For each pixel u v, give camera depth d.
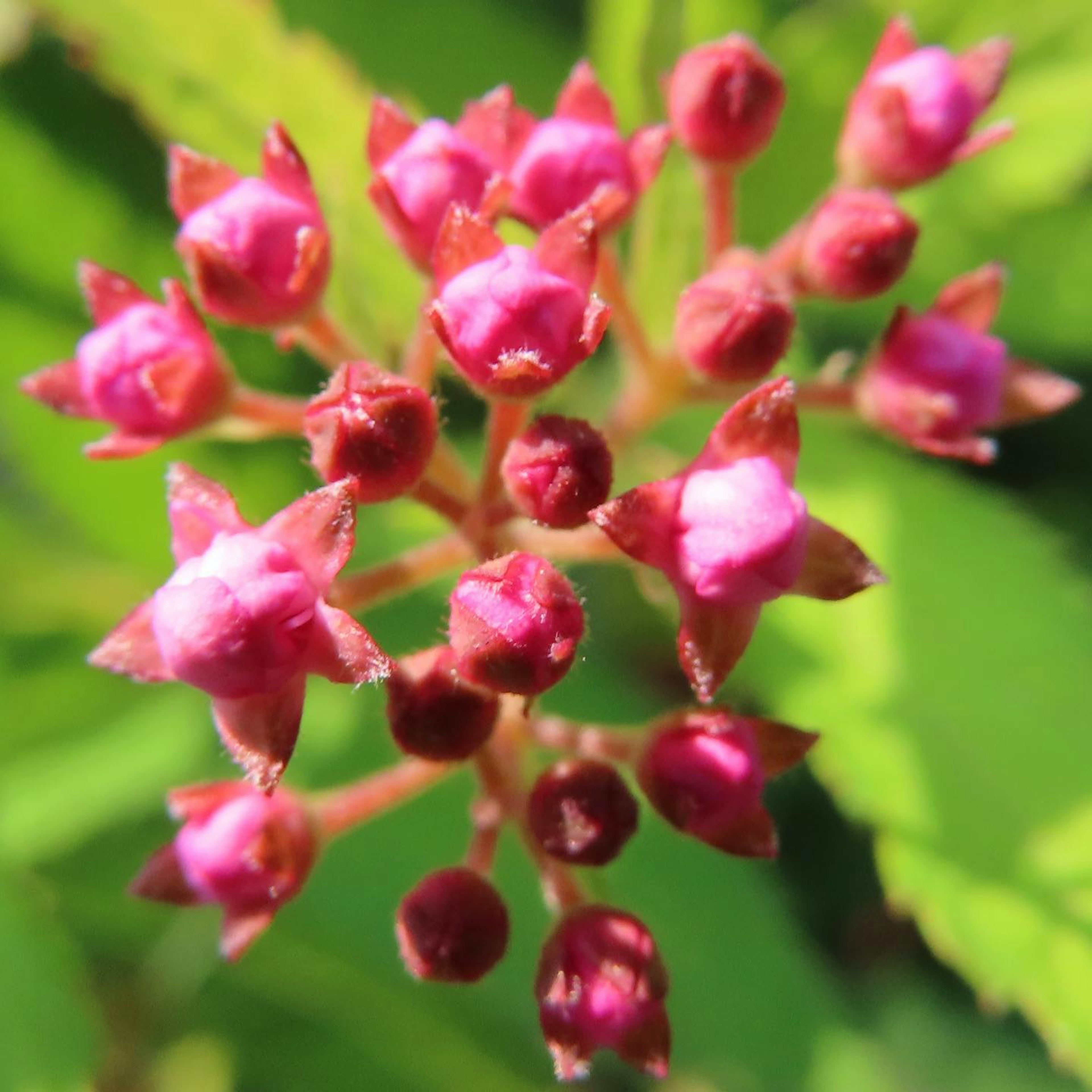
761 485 0.06
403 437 0.06
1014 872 0.07
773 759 0.06
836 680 0.07
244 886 0.06
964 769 0.07
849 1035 0.07
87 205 0.08
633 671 0.08
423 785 0.07
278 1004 0.08
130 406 0.07
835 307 0.08
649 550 0.06
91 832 0.07
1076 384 0.07
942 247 0.08
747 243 0.08
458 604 0.06
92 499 0.08
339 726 0.07
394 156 0.07
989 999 0.07
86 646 0.08
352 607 0.07
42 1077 0.07
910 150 0.07
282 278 0.07
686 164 0.07
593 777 0.06
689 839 0.08
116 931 0.08
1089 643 0.07
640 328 0.07
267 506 0.08
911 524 0.08
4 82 0.08
